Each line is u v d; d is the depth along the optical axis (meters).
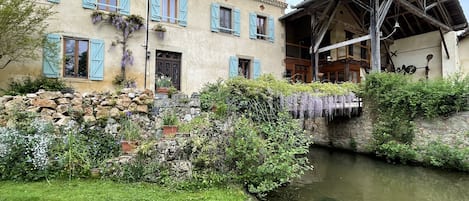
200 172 5.72
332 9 14.83
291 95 8.70
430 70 15.74
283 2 15.02
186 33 12.10
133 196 4.70
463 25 15.02
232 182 5.81
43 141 5.44
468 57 14.80
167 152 5.68
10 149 5.25
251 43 13.85
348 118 11.99
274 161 5.98
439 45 15.48
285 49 15.05
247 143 5.93
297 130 7.31
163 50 11.58
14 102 6.00
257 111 7.36
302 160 7.03
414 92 9.80
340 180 8.02
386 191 7.15
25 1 8.59
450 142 9.12
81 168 5.42
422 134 9.73
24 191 4.60
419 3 13.41
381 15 12.14
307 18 16.19
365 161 10.23
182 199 4.85
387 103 10.48
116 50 10.72
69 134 5.69
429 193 7.03
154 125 6.82
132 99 6.82
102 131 6.25
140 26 11.05
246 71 13.88
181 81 11.88
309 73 16.19
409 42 16.77
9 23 8.05
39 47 9.28
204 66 12.43
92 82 10.27
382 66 17.27
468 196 6.81
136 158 5.58
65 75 9.96
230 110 7.10
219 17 13.01
